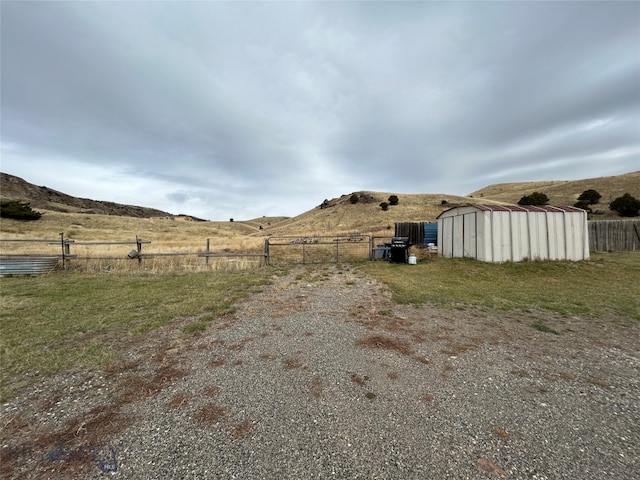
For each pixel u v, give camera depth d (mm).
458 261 10984
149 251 17922
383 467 1951
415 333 4410
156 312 5480
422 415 2492
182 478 1870
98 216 55625
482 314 5336
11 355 3662
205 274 9922
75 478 1870
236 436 2248
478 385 2967
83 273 10031
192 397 2779
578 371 3260
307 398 2750
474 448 2117
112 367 3385
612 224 15336
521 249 10484
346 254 15875
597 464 1961
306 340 4164
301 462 1996
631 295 6609
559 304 5930
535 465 1955
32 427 2359
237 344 4035
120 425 2383
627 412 2533
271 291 7312
